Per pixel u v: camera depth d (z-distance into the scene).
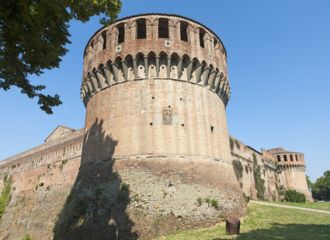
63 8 13.30
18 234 45.62
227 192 28.25
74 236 24.91
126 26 31.88
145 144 27.67
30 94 15.44
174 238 21.77
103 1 14.34
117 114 29.80
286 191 72.62
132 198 24.72
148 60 30.55
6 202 55.72
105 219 24.38
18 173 57.69
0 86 14.80
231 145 51.16
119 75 31.25
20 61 14.31
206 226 24.69
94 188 27.05
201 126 30.09
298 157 80.81
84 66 36.62
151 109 29.06
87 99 35.28
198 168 27.70
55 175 46.28
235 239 19.31
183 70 31.36
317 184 111.69
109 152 28.56
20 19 12.59
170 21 31.67
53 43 14.77
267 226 24.06
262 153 69.88
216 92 33.88
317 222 25.80
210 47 33.56
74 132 50.84
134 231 22.98
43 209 43.72
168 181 25.83
